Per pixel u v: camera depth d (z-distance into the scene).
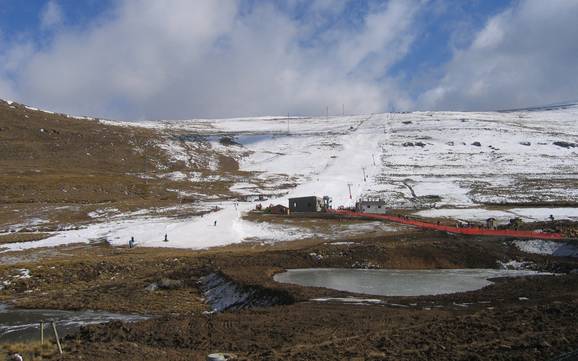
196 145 181.12
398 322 23.66
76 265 45.41
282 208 81.06
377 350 19.02
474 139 193.12
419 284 37.38
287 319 25.58
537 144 183.25
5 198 88.62
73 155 141.50
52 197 92.81
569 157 160.38
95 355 20.69
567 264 42.19
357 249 48.53
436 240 51.25
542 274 40.75
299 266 45.94
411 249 48.22
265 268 43.50
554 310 23.47
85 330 25.70
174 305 34.72
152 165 145.38
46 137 154.50
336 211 79.56
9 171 111.50
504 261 45.47
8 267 44.25
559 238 47.88
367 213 76.50
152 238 61.78
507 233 51.72
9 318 31.97
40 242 60.88
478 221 70.62
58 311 33.78
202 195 108.25
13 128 155.88
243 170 152.00
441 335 20.47
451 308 26.66
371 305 28.41
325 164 156.12
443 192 107.62
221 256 47.91
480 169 142.25
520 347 17.95
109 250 55.56
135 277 43.41
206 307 34.25
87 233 66.50
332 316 25.64
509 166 146.12
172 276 42.72
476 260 46.12
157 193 107.19
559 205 84.62
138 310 33.41
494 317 23.03
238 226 68.25
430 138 198.25
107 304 35.00
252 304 32.69
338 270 44.69
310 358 18.34
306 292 32.19
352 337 21.09
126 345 22.36
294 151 181.88
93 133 169.50
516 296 29.11
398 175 133.75
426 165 150.12
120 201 95.75
